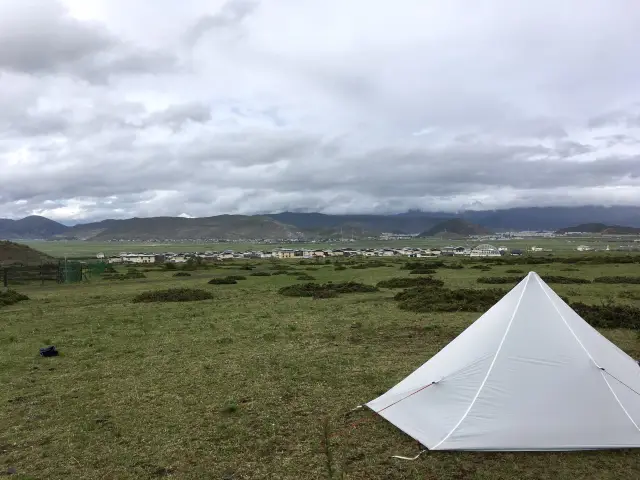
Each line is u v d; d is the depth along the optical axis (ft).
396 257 330.75
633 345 41.45
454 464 20.16
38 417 27.27
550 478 18.93
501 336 23.85
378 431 23.84
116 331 54.24
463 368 23.82
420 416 23.54
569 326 23.94
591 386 22.03
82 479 19.85
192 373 35.70
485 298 67.87
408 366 36.14
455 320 55.47
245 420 26.00
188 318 62.90
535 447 20.77
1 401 30.17
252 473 20.07
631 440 20.90
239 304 76.18
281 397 29.66
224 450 22.36
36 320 64.23
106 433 24.71
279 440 23.30
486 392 22.43
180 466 20.85
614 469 19.45
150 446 23.00
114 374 36.11
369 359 38.60
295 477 19.61
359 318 58.75
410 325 53.16
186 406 28.55
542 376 22.36
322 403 28.35
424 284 98.48
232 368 36.76
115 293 98.99
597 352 23.54
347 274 144.77
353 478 19.35
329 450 21.93
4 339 50.83
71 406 29.01
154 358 40.91
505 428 21.31
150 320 61.77
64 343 48.16
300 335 49.14
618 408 21.59
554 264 165.37
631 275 110.22
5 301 83.20
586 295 74.95
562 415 21.39
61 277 133.18
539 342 23.32
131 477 19.95
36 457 22.07
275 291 96.27
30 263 187.32
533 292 25.31
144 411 27.86
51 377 35.70
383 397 26.84
